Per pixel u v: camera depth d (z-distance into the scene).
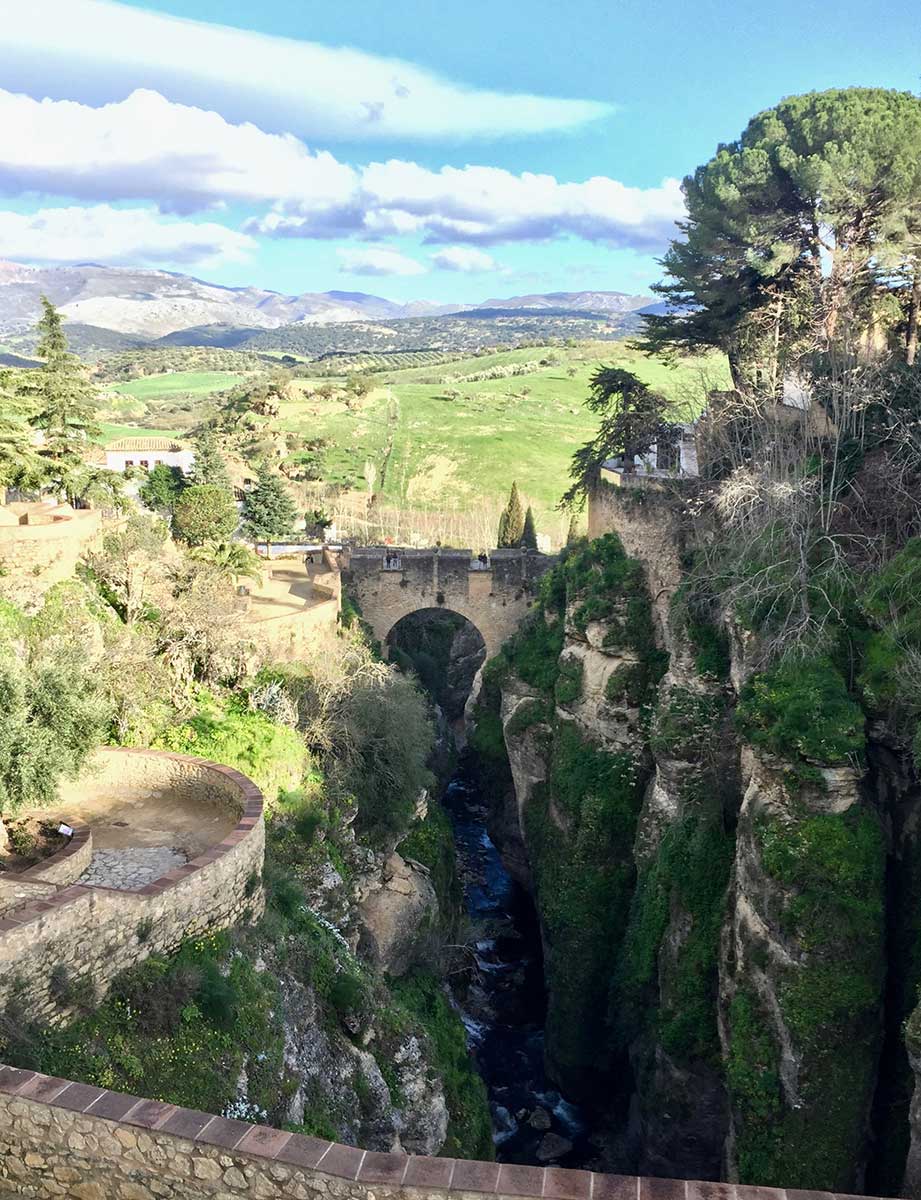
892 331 50.00
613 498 50.56
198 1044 19.38
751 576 35.69
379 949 37.25
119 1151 12.26
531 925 53.62
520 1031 45.16
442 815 54.44
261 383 194.88
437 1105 29.00
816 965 27.84
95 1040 17.78
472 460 136.62
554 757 49.44
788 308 48.12
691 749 38.81
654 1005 37.34
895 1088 27.14
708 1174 34.34
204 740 35.25
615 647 46.62
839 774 29.06
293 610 51.75
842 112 46.62
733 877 34.00
